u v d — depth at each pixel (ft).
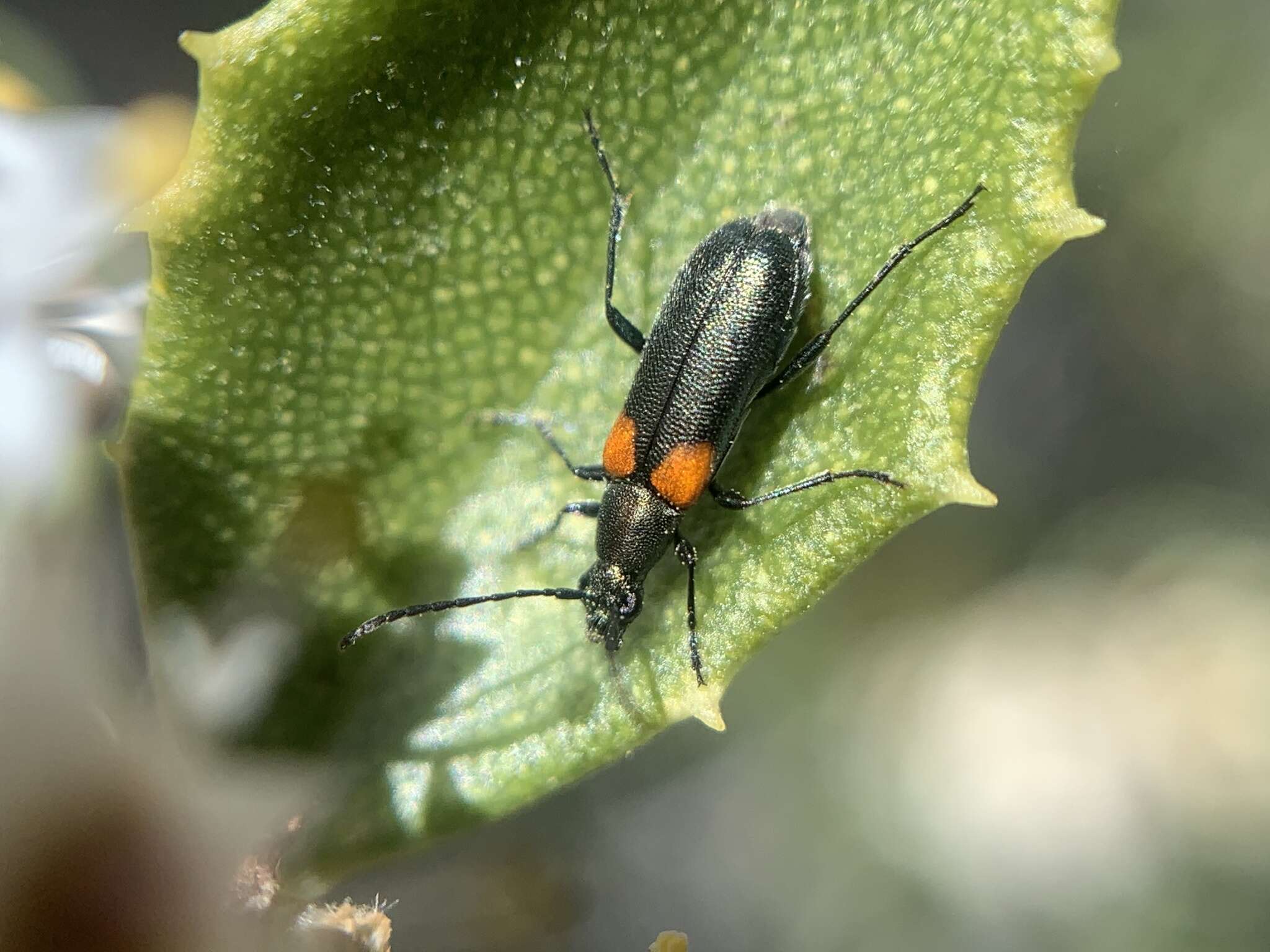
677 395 0.17
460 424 0.16
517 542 0.16
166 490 0.16
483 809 0.16
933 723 0.27
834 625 0.27
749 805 0.26
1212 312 0.31
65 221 0.16
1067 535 0.30
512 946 0.19
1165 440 0.31
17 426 0.15
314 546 0.16
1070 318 0.32
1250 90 0.31
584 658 0.16
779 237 0.16
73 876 0.15
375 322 0.16
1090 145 0.32
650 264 0.17
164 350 0.16
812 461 0.16
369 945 0.15
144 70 0.25
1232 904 0.25
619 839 0.24
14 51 0.22
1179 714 0.26
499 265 0.16
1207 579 0.28
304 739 0.16
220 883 0.15
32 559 0.15
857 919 0.25
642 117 0.16
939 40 0.16
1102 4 0.15
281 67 0.15
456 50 0.16
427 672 0.16
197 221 0.16
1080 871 0.25
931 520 0.29
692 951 0.23
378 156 0.16
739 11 0.16
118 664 0.15
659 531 0.17
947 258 0.16
